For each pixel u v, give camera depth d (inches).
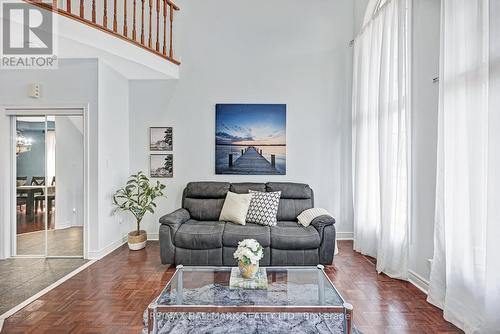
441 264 88.9
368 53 141.4
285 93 166.9
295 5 167.0
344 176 167.3
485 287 68.2
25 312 87.4
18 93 136.6
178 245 123.6
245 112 166.1
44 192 141.1
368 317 85.2
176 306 69.1
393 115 114.0
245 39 166.9
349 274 117.6
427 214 102.4
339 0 167.0
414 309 89.6
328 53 166.9
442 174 86.3
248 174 166.7
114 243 151.8
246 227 131.6
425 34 103.0
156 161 168.1
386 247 116.1
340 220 167.9
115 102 152.6
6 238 137.5
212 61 166.7
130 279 112.3
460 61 78.9
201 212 148.9
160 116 167.8
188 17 167.3
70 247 140.6
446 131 83.0
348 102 167.3
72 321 82.6
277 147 166.2
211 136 167.5
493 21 66.0
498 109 65.1
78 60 135.6
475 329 72.0
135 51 136.5
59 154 141.2
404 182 109.0
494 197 65.6
